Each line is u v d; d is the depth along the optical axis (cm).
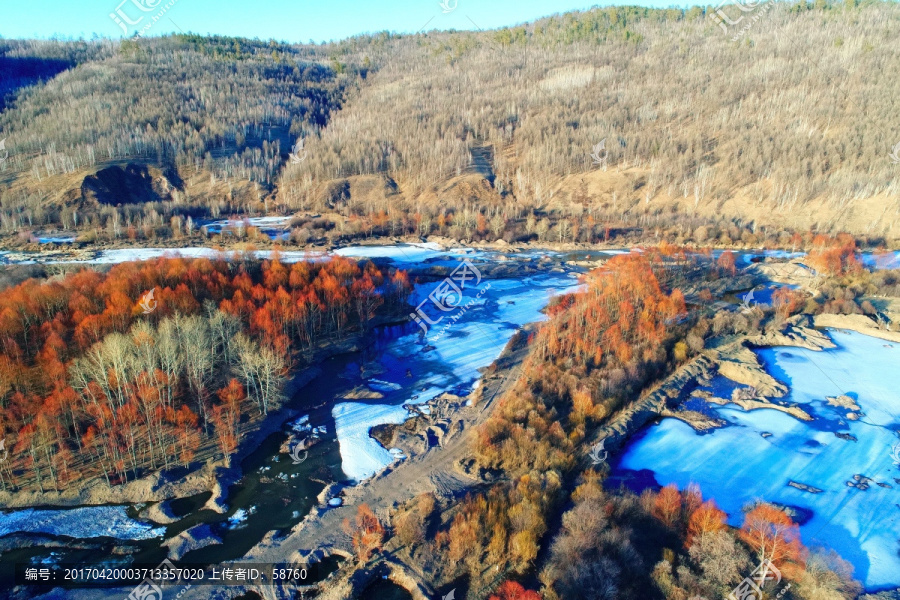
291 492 6931
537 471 6912
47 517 6281
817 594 5300
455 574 5609
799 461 7756
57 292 9431
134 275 10288
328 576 5619
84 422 7550
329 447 7881
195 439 7606
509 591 5266
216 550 5959
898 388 9819
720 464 7669
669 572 5462
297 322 10569
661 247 16662
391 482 7025
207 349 8688
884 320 12531
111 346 7531
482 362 10469
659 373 9906
